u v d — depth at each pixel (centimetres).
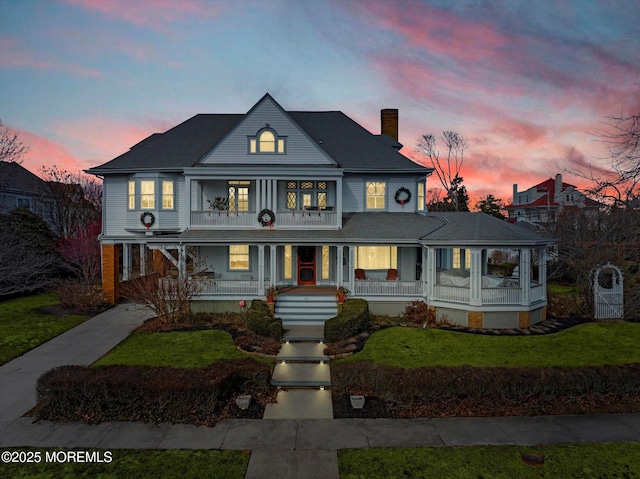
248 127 2052
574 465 741
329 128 2466
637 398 1018
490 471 722
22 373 1200
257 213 2014
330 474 719
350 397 1003
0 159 3070
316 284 2111
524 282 1623
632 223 1803
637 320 1759
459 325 1664
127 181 2141
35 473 715
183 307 1706
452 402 971
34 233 2559
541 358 1209
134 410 923
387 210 2206
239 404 974
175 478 704
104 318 1836
